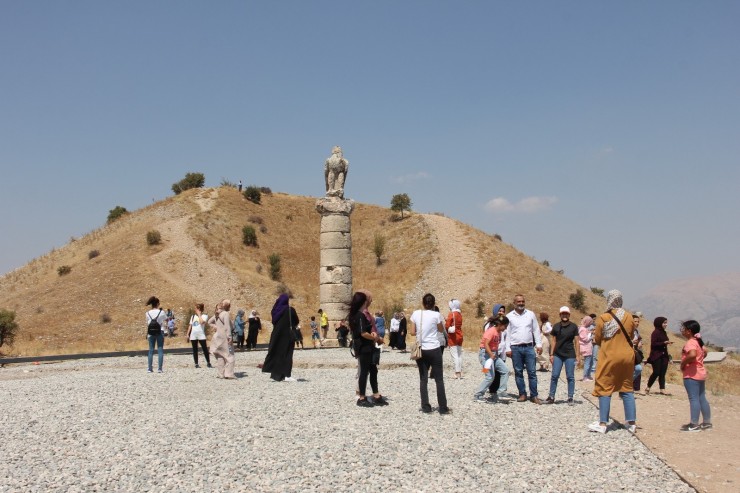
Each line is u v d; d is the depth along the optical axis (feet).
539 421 35.29
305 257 238.07
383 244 234.79
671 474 24.70
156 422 34.58
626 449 28.60
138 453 27.63
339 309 97.25
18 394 47.24
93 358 85.71
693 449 28.81
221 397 43.93
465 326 162.30
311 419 35.14
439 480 23.48
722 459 26.91
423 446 28.63
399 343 87.92
